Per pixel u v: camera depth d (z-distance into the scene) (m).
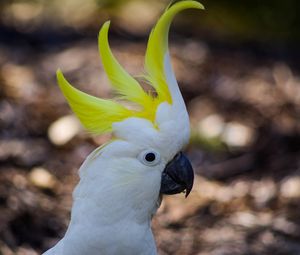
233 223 11.37
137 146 6.54
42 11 18.64
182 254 10.55
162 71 6.80
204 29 18.55
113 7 19.09
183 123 6.69
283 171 12.89
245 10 19.08
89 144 12.79
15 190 10.98
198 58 16.70
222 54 17.17
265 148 13.66
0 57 15.91
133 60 15.88
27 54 16.19
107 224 6.61
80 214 6.65
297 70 16.77
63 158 12.32
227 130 14.02
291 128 14.32
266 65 16.86
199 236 10.98
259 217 11.58
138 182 6.58
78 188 6.71
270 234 11.09
